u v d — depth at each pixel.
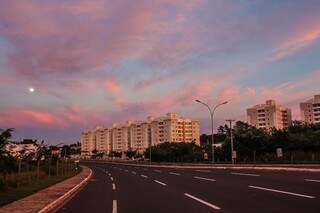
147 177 43.31
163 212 15.38
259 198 18.67
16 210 17.11
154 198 20.88
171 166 82.44
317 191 20.75
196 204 17.45
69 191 26.52
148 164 106.38
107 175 52.31
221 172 46.94
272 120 134.62
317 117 126.25
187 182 32.19
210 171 51.31
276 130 93.38
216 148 103.06
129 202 19.41
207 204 17.25
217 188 25.22
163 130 171.75
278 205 16.00
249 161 82.19
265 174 38.09
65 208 18.16
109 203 19.34
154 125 178.12
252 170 48.47
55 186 31.41
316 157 69.25
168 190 25.53
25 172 37.97
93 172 64.06
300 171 41.09
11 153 32.81
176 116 170.62
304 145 82.44
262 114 137.00
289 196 18.89
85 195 24.50
